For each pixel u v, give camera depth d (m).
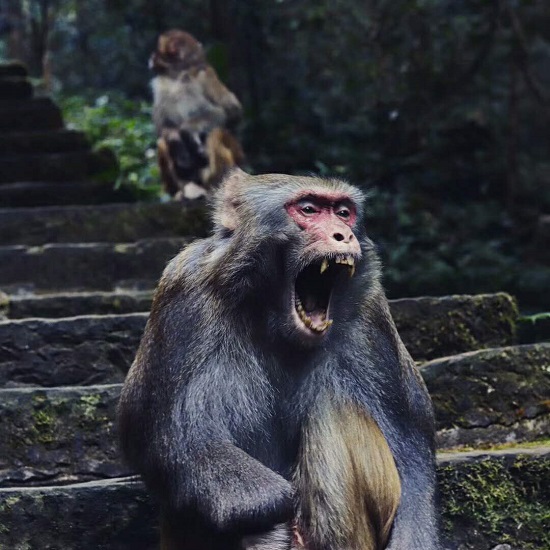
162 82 18.42
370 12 23.52
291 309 7.25
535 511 8.33
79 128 23.30
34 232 13.98
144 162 21.98
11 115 18.55
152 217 14.28
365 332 7.48
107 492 8.26
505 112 26.20
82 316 10.55
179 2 26.05
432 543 7.13
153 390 7.23
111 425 9.10
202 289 7.32
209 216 7.79
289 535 6.83
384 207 20.34
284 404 7.40
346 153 22.44
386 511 7.16
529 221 21.97
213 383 7.17
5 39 32.09
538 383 9.46
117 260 13.27
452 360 9.45
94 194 16.86
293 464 7.39
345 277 7.34
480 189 22.89
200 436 7.02
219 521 6.75
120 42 29.45
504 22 25.06
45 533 8.18
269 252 7.25
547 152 29.25
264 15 24.16
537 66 30.77
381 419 7.43
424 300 10.48
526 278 17.95
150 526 8.26
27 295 13.02
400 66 23.31
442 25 23.41
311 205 7.30
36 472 9.00
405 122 23.28
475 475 8.33
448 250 19.41
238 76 24.00
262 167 22.25
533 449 8.59
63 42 31.14
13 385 10.26
